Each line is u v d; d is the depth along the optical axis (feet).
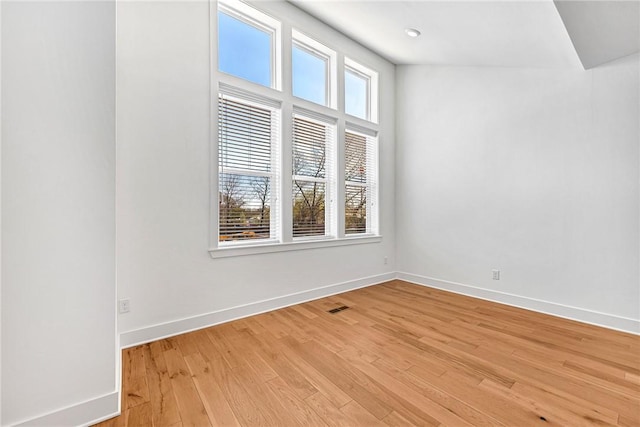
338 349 6.93
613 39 6.97
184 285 7.83
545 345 7.11
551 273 9.26
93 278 4.56
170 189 7.59
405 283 13.20
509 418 4.63
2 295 3.94
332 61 11.51
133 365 6.17
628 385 5.47
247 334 7.74
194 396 5.17
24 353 4.07
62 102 4.33
